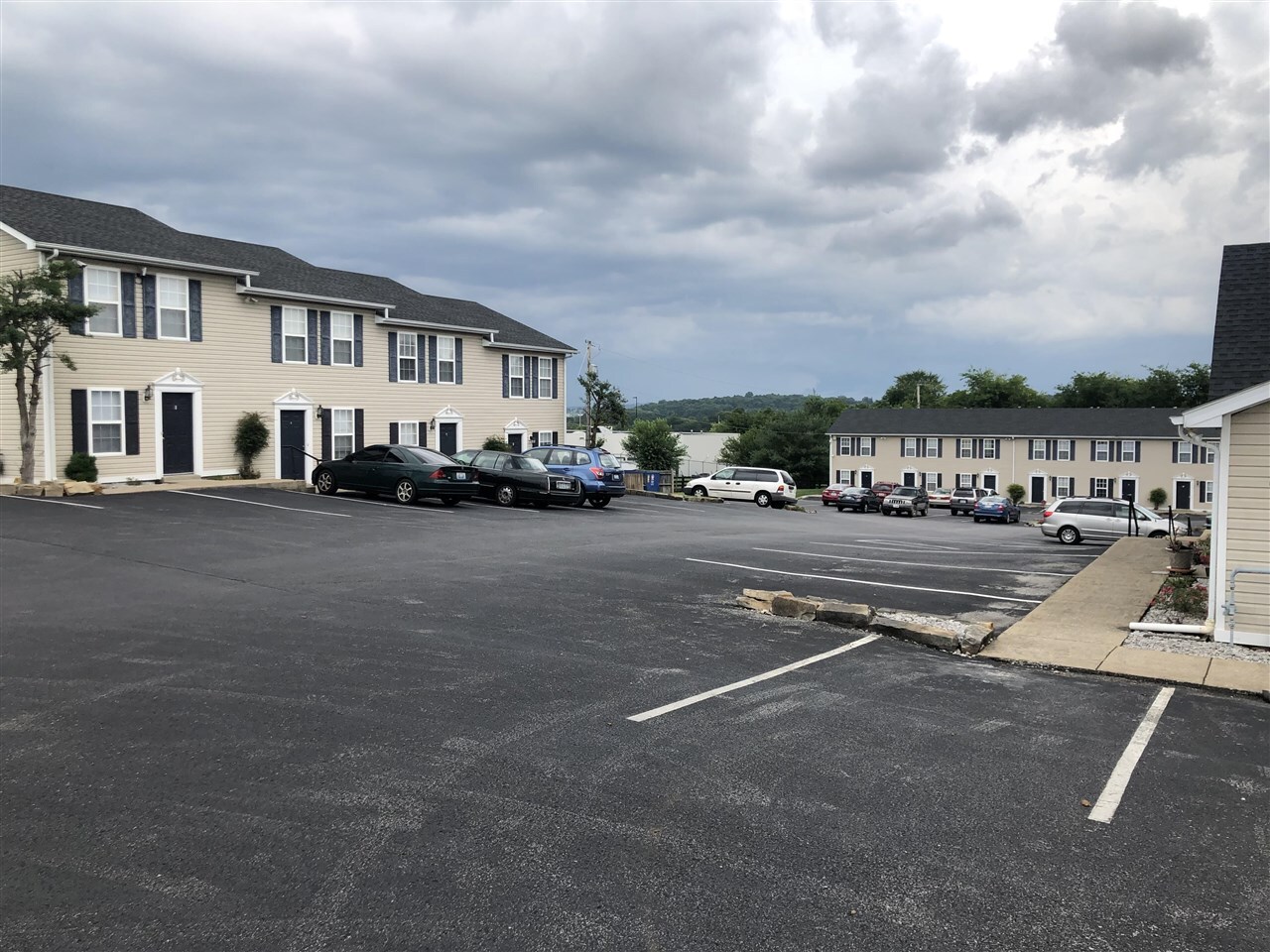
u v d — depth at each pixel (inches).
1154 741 255.4
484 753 227.5
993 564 671.8
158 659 302.7
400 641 339.0
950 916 156.2
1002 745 248.1
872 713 273.4
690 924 151.0
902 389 4660.4
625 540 698.2
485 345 1405.0
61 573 453.1
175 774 208.4
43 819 184.1
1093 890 167.0
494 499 1031.0
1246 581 378.0
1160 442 2487.7
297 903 154.3
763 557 633.0
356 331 1183.6
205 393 986.1
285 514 749.3
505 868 168.7
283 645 327.0
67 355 834.2
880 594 493.0
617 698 278.4
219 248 1101.7
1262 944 149.7
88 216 945.5
